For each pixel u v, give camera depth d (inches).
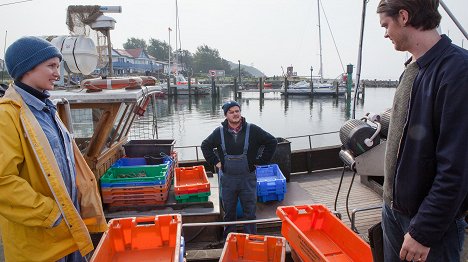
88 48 214.2
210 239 188.4
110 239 119.3
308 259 115.6
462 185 59.9
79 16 246.5
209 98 1905.8
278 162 268.7
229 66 5000.0
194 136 858.1
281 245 130.2
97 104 182.1
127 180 187.5
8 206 77.6
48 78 87.6
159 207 188.4
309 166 308.5
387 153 78.6
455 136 60.3
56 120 94.6
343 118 1122.7
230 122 175.0
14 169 77.9
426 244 64.7
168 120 1119.6
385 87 2874.0
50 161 82.8
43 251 84.7
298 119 1117.7
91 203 103.3
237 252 135.0
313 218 147.1
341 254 129.8
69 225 83.7
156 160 228.8
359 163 178.4
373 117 177.0
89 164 188.5
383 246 91.3
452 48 65.2
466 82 59.8
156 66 3176.7
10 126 78.7
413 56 72.4
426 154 67.3
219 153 179.2
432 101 65.1
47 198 80.4
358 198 240.4
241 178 176.2
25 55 83.0
